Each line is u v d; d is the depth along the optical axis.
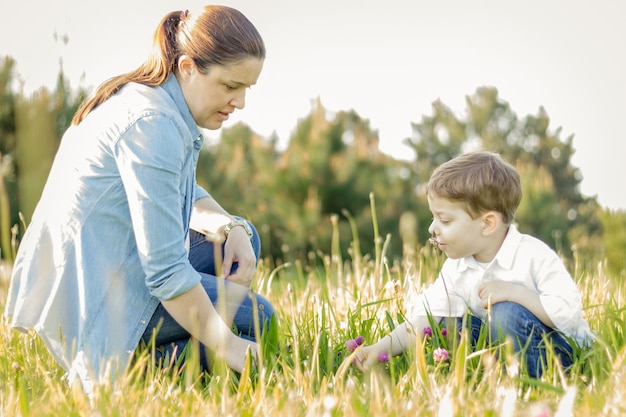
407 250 4.15
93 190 2.61
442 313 2.86
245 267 3.07
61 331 2.54
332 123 11.26
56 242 2.61
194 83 2.70
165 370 2.49
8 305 2.71
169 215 2.52
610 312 2.88
